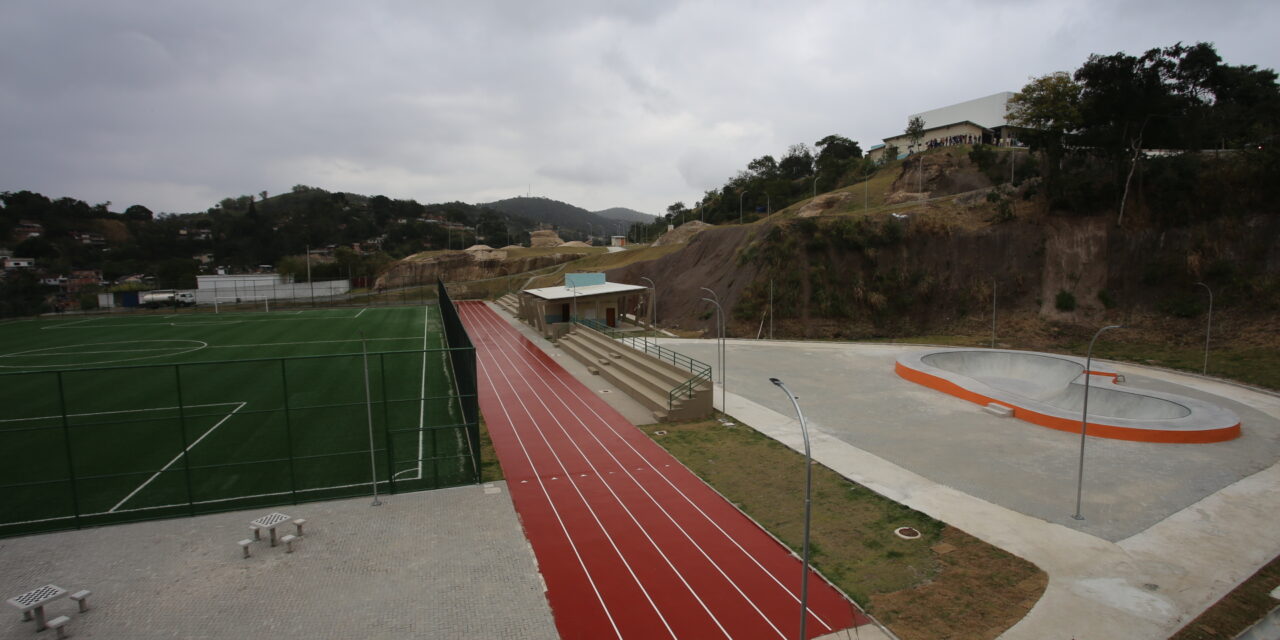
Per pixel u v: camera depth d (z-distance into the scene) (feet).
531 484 67.26
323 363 128.67
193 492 63.62
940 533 55.62
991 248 177.99
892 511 60.18
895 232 183.73
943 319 174.19
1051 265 170.81
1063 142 182.39
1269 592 46.50
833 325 176.76
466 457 75.20
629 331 181.37
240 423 85.76
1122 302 160.45
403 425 86.94
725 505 62.23
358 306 273.13
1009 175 237.25
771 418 92.73
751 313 180.75
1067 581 47.70
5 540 53.57
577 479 68.85
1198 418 84.99
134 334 175.83
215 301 264.72
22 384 107.86
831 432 85.81
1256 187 150.61
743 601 45.44
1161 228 161.17
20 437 79.66
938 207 200.85
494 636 40.93
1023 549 52.65
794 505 61.93
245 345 155.84
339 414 91.15
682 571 49.55
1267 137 179.32
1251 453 76.74
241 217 618.03
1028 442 81.20
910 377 118.11
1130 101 159.22
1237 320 140.77
